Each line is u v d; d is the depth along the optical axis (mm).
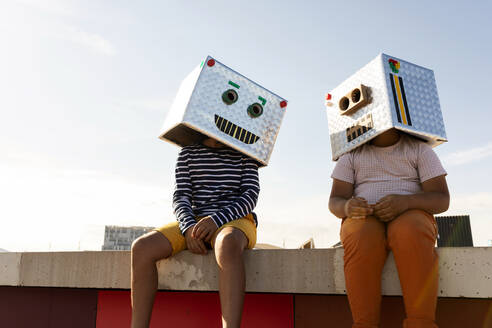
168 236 1655
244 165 1906
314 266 1561
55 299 2109
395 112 1666
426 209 1458
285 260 1603
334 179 1799
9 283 2031
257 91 1955
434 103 1773
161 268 1719
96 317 2002
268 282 1606
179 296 1862
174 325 1840
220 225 1634
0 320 2199
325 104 2023
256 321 1752
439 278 1416
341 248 1537
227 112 1854
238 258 1471
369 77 1785
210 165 1891
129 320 1931
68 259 1928
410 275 1287
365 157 1765
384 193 1656
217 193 1839
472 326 1518
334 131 1938
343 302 1658
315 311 1688
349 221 1467
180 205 1779
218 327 1771
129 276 1781
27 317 2150
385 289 1424
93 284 1843
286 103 2016
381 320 1611
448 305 1555
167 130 1911
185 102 1814
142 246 1586
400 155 1702
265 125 1938
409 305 1278
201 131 1771
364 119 1773
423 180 1635
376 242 1368
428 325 1237
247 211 1726
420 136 1732
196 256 1663
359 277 1343
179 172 1920
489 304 1514
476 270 1381
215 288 1604
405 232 1316
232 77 1904
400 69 1757
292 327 1704
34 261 2004
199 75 1828
